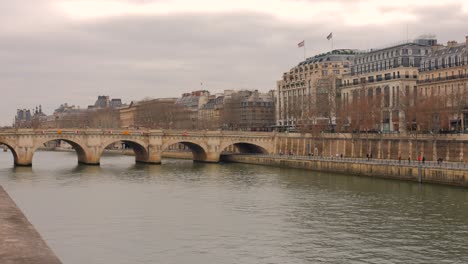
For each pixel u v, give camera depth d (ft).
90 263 201.05
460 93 529.45
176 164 639.76
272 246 225.15
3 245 97.60
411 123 516.32
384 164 452.76
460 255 211.82
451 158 458.09
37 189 390.63
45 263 86.53
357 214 291.79
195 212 299.79
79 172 522.47
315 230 253.65
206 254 213.25
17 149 564.30
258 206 319.27
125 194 369.50
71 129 595.06
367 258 207.62
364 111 564.30
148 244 228.43
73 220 277.23
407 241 232.73
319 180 451.94
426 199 337.93
